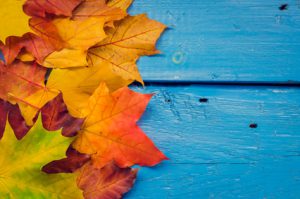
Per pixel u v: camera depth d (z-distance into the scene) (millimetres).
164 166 581
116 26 583
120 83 572
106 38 582
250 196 579
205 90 596
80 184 556
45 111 544
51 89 563
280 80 596
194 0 605
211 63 598
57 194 532
